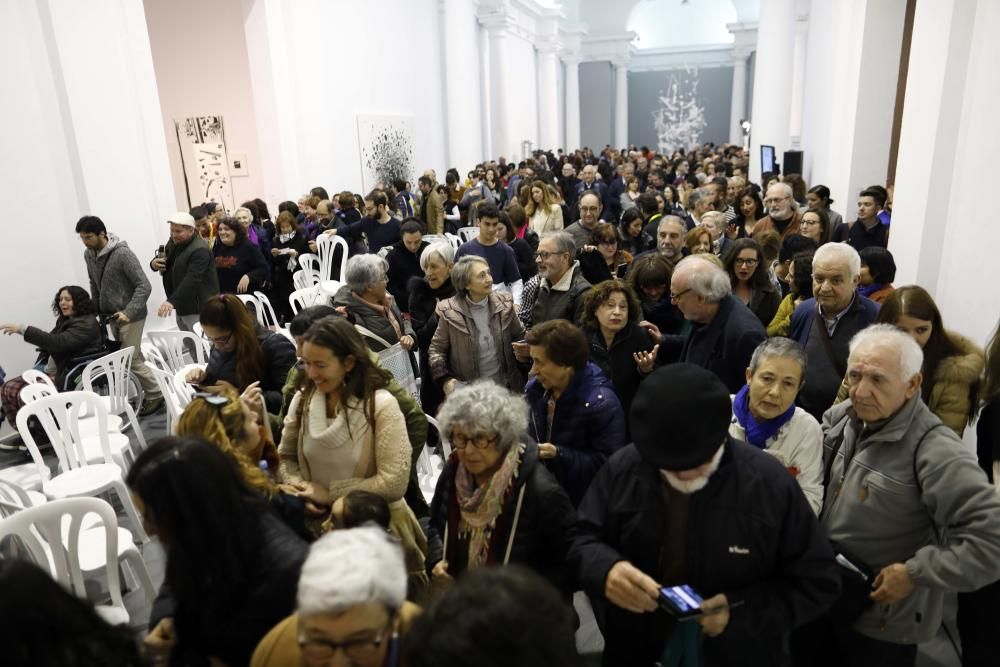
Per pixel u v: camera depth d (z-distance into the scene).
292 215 7.37
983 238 3.57
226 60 10.12
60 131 5.65
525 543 1.81
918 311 2.08
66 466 3.51
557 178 14.35
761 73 11.81
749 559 1.49
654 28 28.06
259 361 3.02
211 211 7.64
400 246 5.19
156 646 1.50
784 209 5.31
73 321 4.77
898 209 4.70
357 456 2.22
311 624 1.15
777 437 1.98
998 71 3.47
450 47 13.23
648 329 3.05
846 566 1.74
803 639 1.98
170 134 10.56
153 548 3.38
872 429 1.76
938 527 1.64
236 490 1.47
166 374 4.00
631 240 5.60
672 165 17.05
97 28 5.72
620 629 1.71
